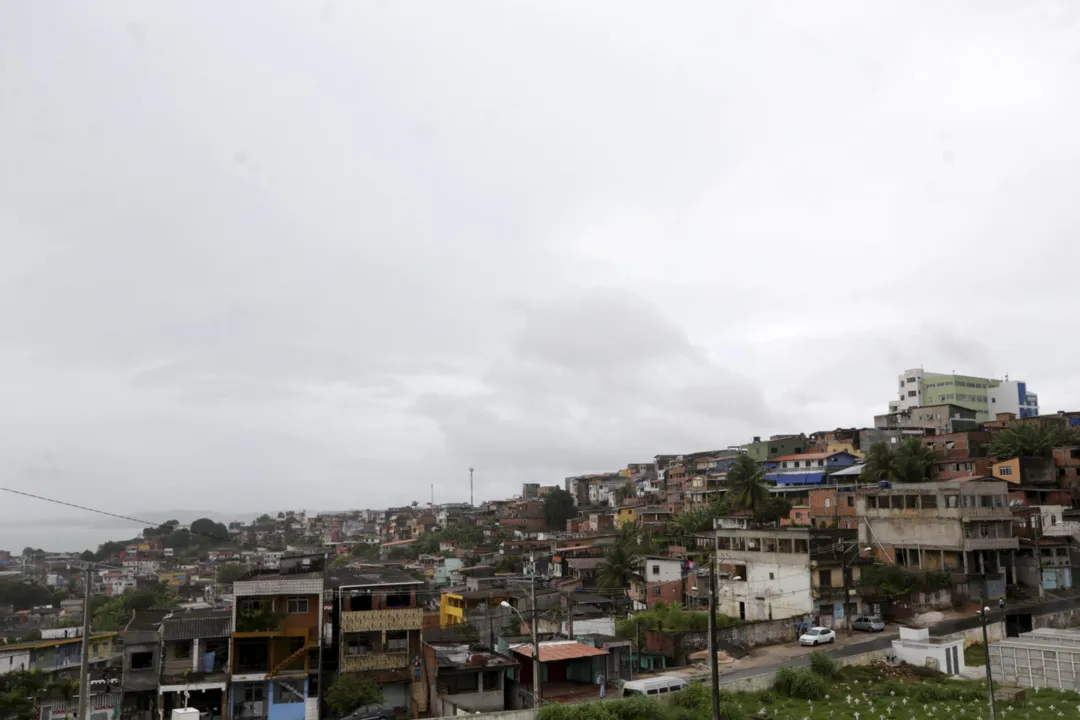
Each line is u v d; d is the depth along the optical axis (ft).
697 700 153.79
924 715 149.59
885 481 304.71
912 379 572.51
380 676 171.53
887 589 250.16
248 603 168.55
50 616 345.10
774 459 455.63
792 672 172.65
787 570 240.73
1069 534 292.81
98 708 177.17
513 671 176.55
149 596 371.56
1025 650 181.06
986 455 376.48
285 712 163.32
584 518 544.62
